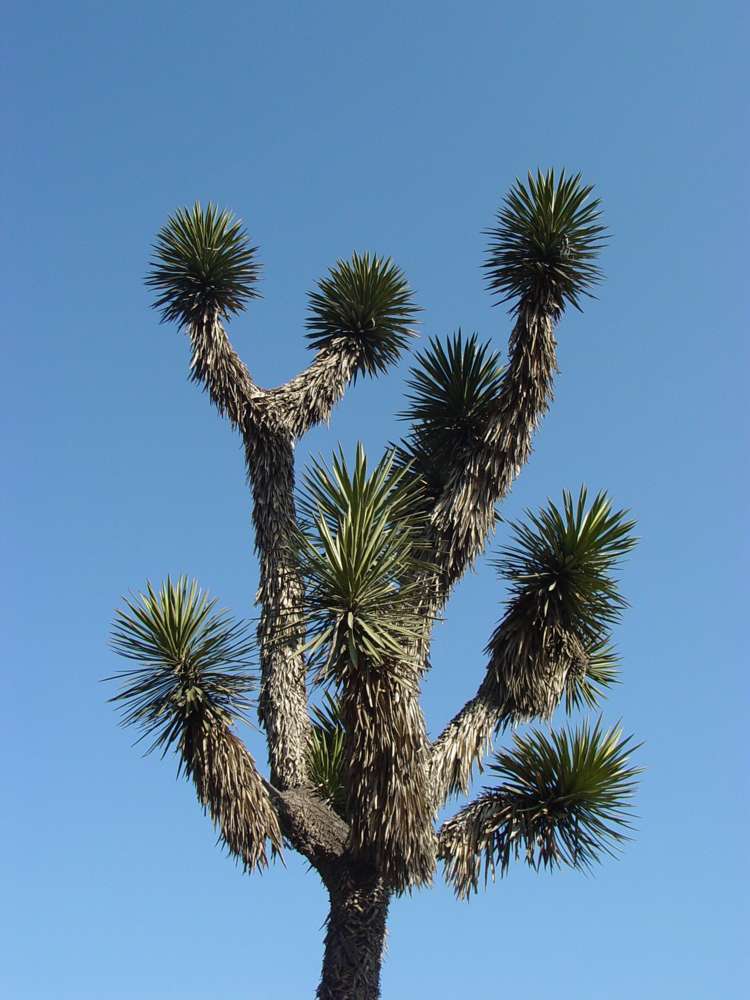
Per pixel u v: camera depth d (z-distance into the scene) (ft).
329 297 34.32
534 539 30.66
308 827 27.63
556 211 32.27
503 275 32.45
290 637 27.68
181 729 27.66
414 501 30.60
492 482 30.94
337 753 32.60
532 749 29.43
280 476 30.73
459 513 30.50
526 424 31.24
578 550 30.01
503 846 28.14
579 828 28.58
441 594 30.04
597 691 33.32
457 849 27.86
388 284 34.24
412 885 26.43
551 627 29.55
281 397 31.83
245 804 26.84
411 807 26.14
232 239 33.30
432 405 34.01
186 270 32.76
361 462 28.63
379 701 26.37
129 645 28.25
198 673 28.14
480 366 34.09
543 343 31.65
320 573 27.25
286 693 28.63
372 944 27.17
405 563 28.14
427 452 33.65
